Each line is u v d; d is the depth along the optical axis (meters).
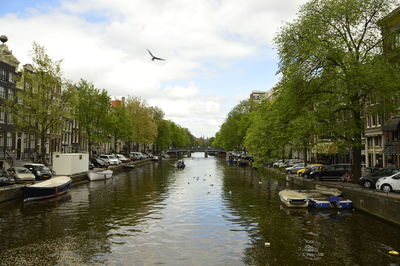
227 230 16.56
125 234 15.86
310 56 21.73
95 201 24.86
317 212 20.53
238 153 93.62
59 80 34.88
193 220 18.75
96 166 49.81
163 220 18.73
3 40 42.03
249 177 44.03
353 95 21.77
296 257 12.64
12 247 13.85
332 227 16.83
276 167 49.06
